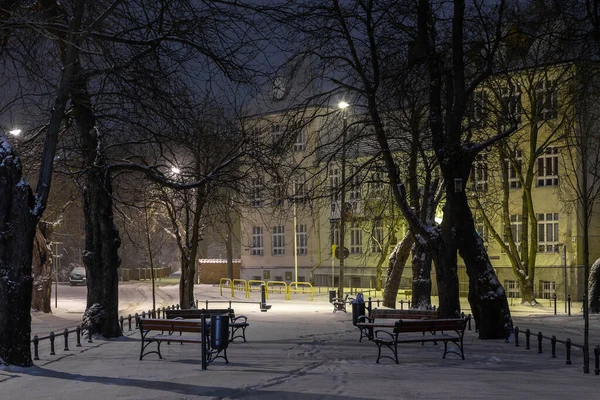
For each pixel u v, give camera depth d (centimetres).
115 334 2191
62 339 2192
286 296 4997
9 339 1503
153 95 1836
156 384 1239
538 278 4994
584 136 1911
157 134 2025
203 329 1445
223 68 1848
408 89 2183
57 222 3753
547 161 4984
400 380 1255
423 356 1641
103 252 2183
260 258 6700
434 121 2125
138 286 7044
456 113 2042
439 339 1549
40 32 1454
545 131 4450
